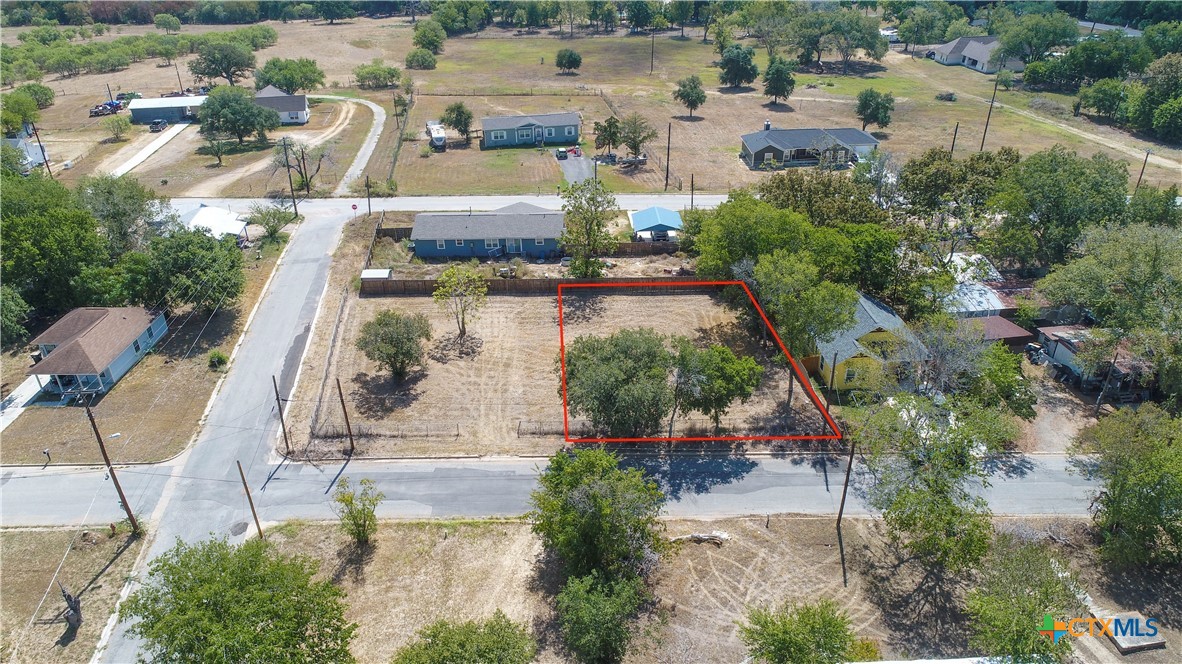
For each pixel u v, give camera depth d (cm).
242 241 7438
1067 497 4291
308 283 6719
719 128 11850
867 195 7225
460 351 5756
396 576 3762
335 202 8594
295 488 4356
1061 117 12138
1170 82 10962
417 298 6525
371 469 4516
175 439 4725
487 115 12494
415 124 11938
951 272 6147
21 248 5719
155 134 11375
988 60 15612
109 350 5241
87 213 6169
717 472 4494
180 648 2519
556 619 3509
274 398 5162
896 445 3978
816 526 4100
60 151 10425
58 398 5100
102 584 3684
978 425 3900
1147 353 4931
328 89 14438
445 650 2758
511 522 4109
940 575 3800
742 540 3997
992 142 10850
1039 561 3322
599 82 15150
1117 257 5234
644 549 3628
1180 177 9219
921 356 4797
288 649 2661
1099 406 5075
